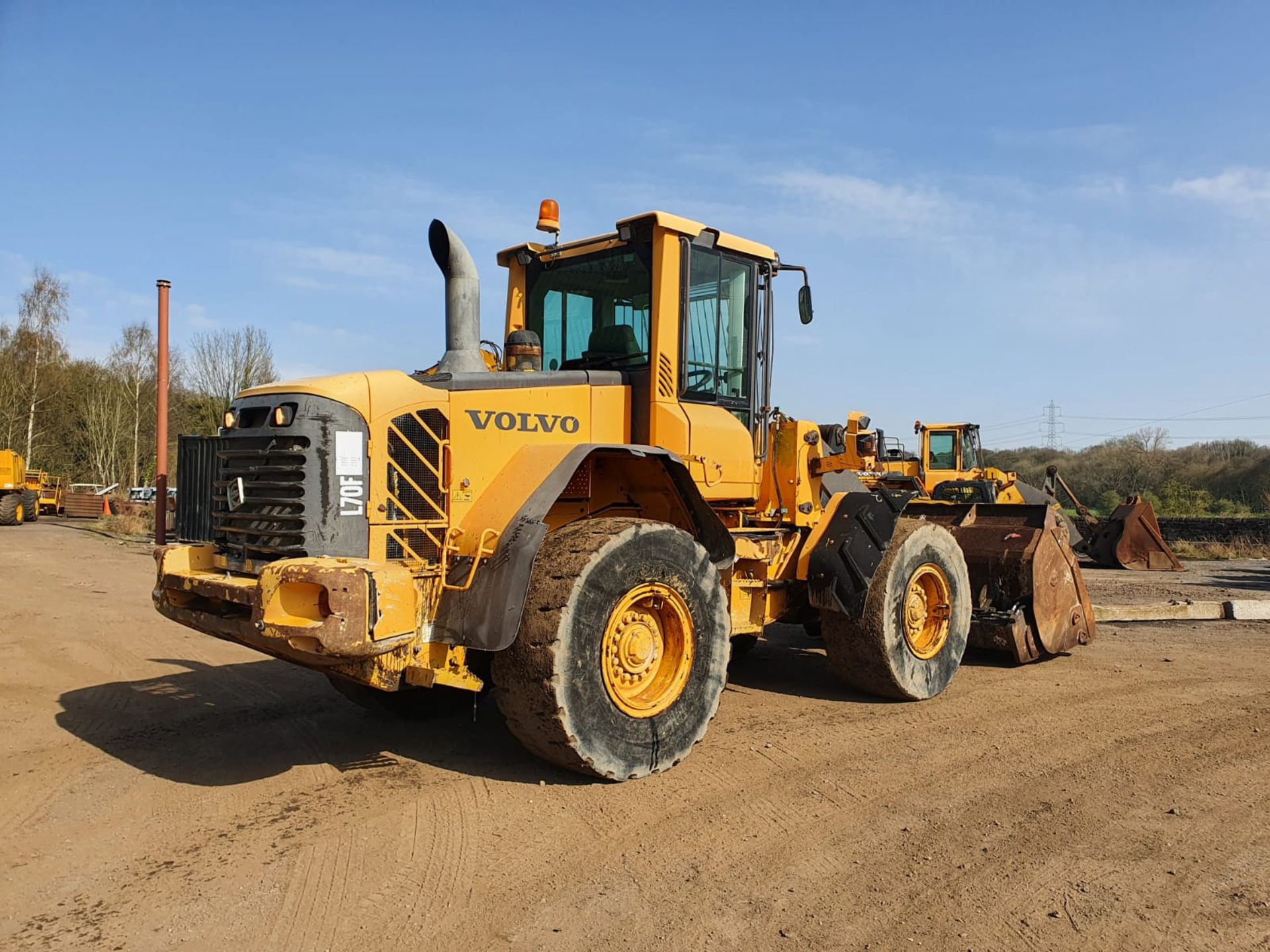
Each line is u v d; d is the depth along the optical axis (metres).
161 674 6.84
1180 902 3.17
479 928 2.95
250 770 4.54
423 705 5.52
